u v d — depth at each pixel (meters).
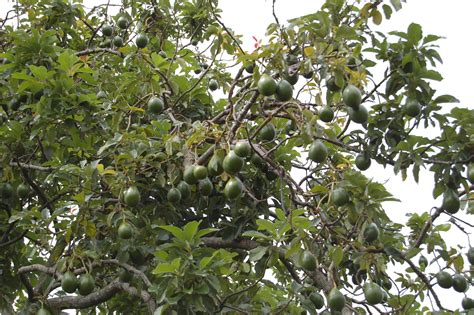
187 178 6.63
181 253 6.31
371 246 6.37
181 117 8.90
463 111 6.09
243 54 6.38
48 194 9.02
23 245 8.98
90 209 7.21
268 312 7.75
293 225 6.41
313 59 5.94
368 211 6.09
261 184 8.09
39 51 8.14
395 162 6.20
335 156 8.00
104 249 7.50
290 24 6.12
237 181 6.29
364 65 6.49
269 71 6.06
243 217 8.04
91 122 7.77
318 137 6.05
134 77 8.32
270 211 8.34
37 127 7.62
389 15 6.78
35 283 9.29
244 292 8.11
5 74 8.27
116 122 7.88
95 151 8.21
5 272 8.85
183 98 8.95
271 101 6.86
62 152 8.41
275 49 5.94
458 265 6.55
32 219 7.57
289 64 6.30
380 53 6.34
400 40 6.32
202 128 6.52
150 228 7.51
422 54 6.30
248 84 6.80
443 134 6.17
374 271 7.41
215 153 6.29
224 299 7.22
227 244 8.07
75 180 7.34
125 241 7.19
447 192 6.19
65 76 7.63
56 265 7.09
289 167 7.96
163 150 7.44
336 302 5.92
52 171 7.90
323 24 6.10
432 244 6.65
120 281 7.88
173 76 8.88
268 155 7.25
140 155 7.23
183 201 8.27
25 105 7.69
